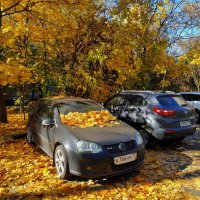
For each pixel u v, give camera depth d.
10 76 8.44
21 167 5.86
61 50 11.48
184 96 13.95
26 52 11.03
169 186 4.98
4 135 8.74
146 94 7.72
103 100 11.94
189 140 8.77
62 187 4.80
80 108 6.55
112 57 10.79
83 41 11.08
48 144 6.02
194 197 4.54
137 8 12.04
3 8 9.66
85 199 4.39
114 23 10.84
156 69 14.00
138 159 5.30
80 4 9.68
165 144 8.16
